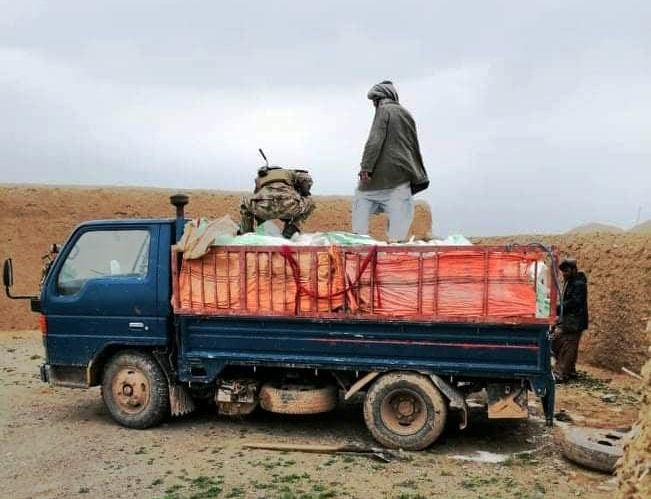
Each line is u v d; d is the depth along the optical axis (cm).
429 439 637
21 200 1559
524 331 612
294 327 666
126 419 723
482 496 532
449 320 620
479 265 615
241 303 670
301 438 693
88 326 724
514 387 634
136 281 708
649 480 342
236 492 540
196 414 784
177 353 709
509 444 673
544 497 529
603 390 927
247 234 700
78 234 741
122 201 1623
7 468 604
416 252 629
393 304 634
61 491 549
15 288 1534
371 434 674
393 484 559
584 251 1182
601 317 1098
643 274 1002
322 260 649
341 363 655
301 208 787
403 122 830
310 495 533
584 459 591
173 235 713
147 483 564
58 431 716
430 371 636
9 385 952
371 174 828
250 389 707
